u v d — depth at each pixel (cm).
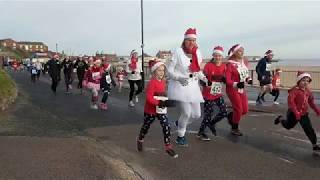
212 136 991
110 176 630
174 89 853
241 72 962
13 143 827
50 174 629
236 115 981
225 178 659
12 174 626
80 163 687
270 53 1648
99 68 1525
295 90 850
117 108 1544
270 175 678
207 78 934
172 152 788
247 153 822
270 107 1541
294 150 852
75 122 1198
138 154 812
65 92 2281
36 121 1202
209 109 941
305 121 845
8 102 1556
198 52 859
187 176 670
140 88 1706
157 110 800
